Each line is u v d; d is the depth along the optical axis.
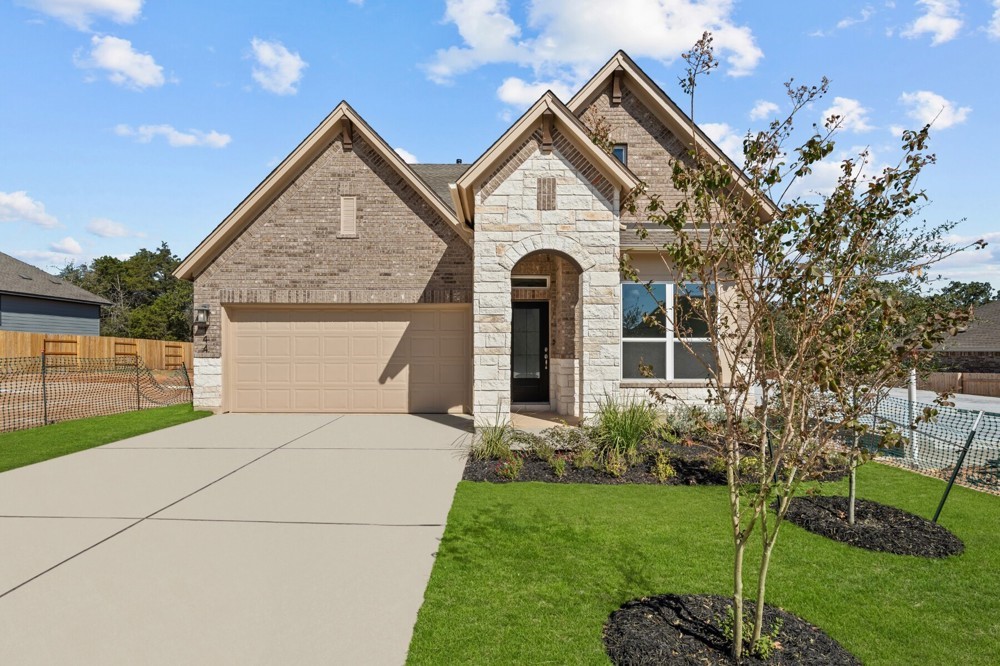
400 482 7.36
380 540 5.29
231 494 6.79
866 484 7.41
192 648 3.51
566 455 8.57
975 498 6.82
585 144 10.05
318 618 3.86
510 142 9.95
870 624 3.81
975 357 30.50
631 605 3.94
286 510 6.18
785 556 4.95
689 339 11.40
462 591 4.21
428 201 13.30
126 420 12.37
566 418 11.57
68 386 21.98
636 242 11.74
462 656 3.38
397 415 13.26
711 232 3.58
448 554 4.94
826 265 3.44
